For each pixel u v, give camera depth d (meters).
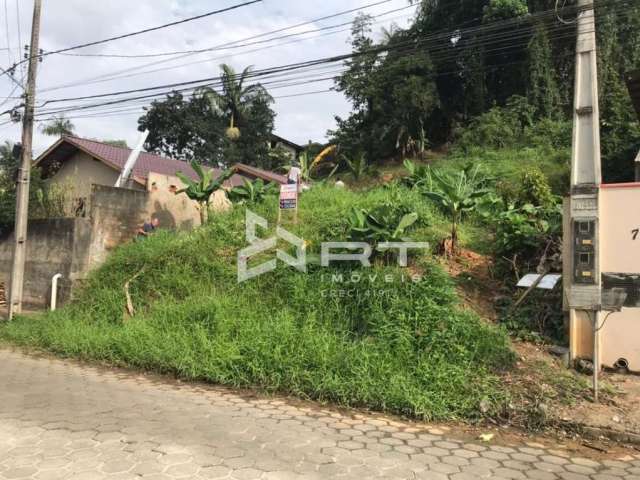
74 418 4.73
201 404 5.24
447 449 4.16
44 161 19.28
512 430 4.65
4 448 3.98
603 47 22.61
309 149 35.00
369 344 6.07
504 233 7.89
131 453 3.88
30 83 11.26
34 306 12.49
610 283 5.55
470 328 6.00
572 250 5.57
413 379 5.41
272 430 4.49
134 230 13.25
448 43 28.98
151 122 34.25
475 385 5.23
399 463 3.83
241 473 3.55
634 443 4.34
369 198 10.36
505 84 29.89
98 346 7.45
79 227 12.06
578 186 5.68
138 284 9.05
